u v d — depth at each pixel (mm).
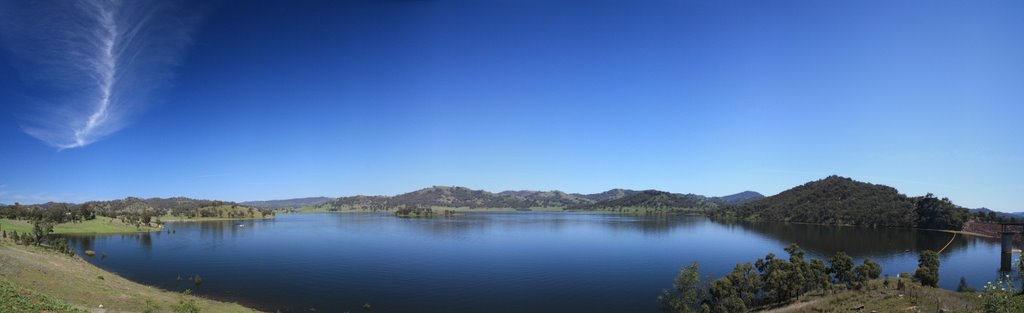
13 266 70000
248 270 127125
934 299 66812
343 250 177625
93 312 57125
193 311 64625
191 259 146750
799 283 84375
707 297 81438
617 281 116750
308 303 90188
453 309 88250
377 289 104312
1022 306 32938
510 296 99438
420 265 139750
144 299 72688
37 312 41844
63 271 80375
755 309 81000
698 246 199125
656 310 89062
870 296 73062
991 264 149625
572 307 90875
